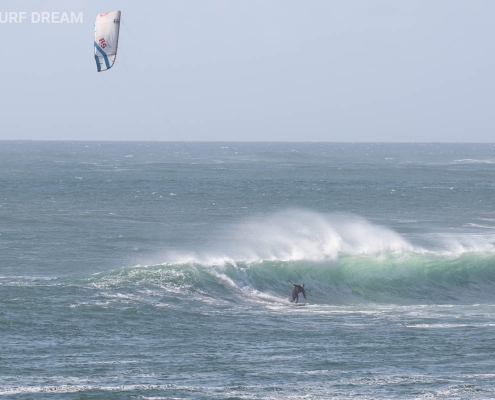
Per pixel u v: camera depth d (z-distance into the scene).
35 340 75.56
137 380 62.16
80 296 94.38
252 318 89.19
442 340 77.81
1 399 56.31
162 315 88.19
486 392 59.41
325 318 90.31
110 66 87.25
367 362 68.75
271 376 63.81
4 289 96.31
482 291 113.25
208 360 69.06
